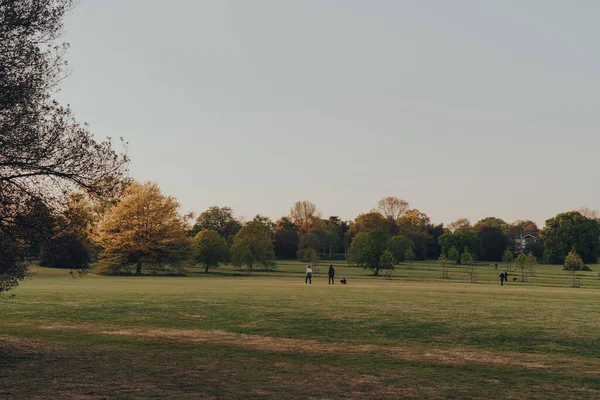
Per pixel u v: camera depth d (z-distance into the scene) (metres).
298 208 185.12
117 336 21.86
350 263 106.19
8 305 30.20
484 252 160.00
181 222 87.50
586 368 17.05
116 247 82.06
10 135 15.78
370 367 16.80
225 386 13.91
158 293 37.91
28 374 14.88
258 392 13.35
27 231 16.61
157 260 85.00
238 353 18.73
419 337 22.58
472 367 17.03
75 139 16.69
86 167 16.75
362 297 36.03
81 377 14.64
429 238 169.00
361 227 159.50
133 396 12.72
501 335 22.70
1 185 16.28
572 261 98.56
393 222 172.12
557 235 148.62
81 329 23.50
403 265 127.69
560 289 52.97
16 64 15.80
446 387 14.30
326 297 35.78
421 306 31.02
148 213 83.81
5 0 15.62
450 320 25.97
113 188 17.62
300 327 24.48
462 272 101.12
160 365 16.41
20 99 15.57
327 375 15.49
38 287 45.06
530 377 15.69
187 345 20.11
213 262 97.75
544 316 27.45
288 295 37.00
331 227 173.25
